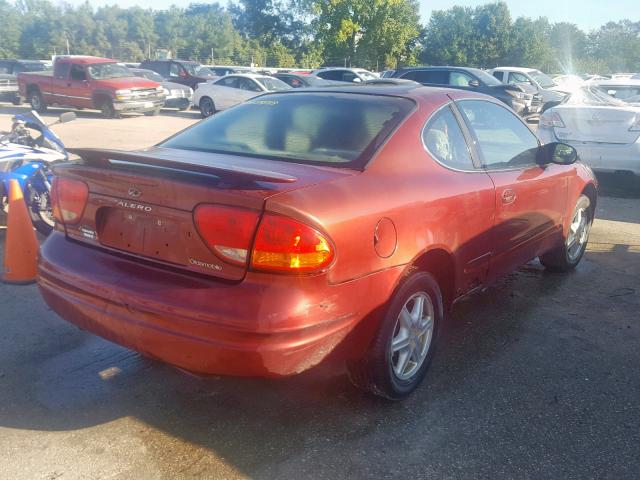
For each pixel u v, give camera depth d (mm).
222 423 3182
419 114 3607
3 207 6523
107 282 2947
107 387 3500
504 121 4516
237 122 3816
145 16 77125
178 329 2709
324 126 3523
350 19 44156
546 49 63875
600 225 7559
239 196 2658
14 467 2795
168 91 21188
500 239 4086
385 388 3268
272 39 68125
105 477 2748
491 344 4195
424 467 2873
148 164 2846
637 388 3650
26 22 71188
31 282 5023
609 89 13117
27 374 3611
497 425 3223
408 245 3146
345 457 2932
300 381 3590
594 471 2875
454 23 62562
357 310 2895
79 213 3219
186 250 2811
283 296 2629
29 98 20484
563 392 3578
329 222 2723
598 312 4812
